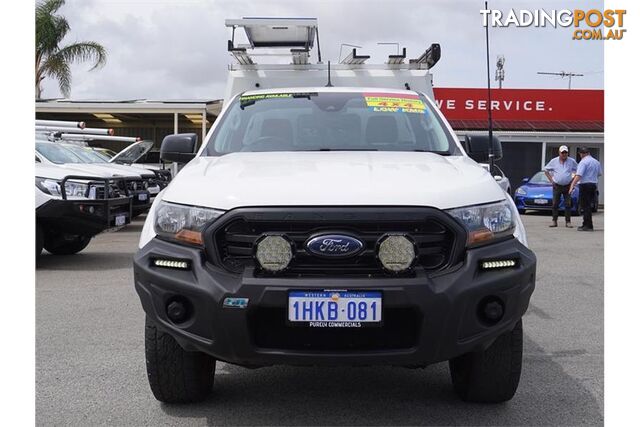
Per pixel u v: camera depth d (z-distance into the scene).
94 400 3.87
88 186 8.95
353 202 3.15
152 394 3.97
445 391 4.04
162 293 3.28
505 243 3.33
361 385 4.15
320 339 3.16
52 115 30.44
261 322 3.19
